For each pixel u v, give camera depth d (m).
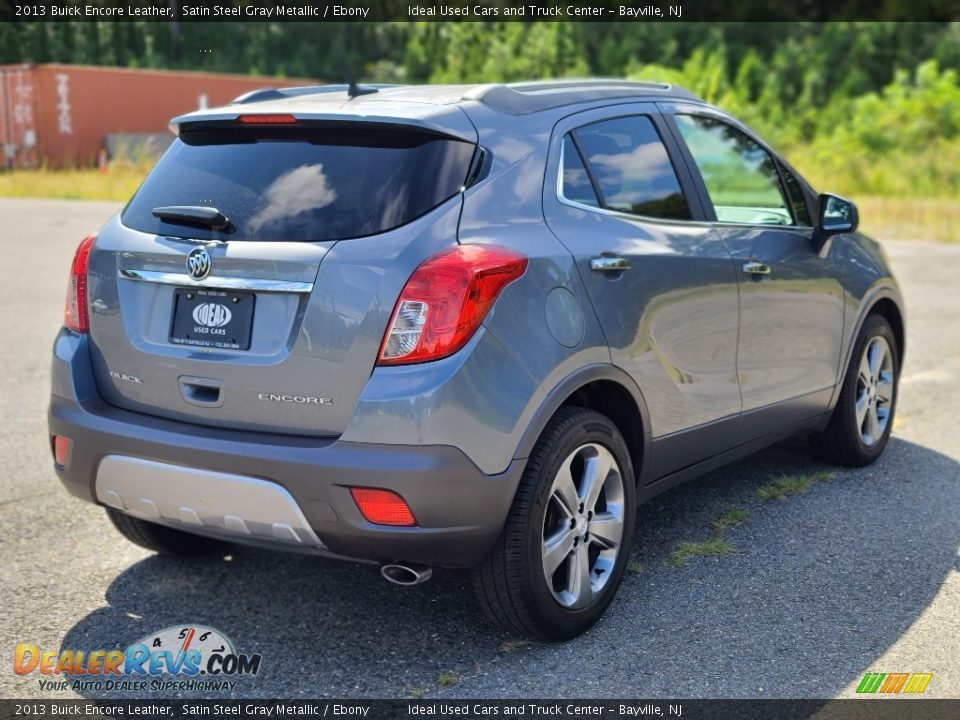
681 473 4.06
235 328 3.20
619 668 3.26
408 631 3.54
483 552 3.16
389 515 3.01
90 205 20.12
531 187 3.42
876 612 3.63
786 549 4.18
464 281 3.03
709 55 55.28
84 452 3.41
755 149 4.66
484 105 3.47
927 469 5.19
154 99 32.81
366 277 3.04
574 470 3.50
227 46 61.22
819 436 5.15
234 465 3.10
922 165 26.84
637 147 3.95
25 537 4.33
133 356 3.38
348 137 3.34
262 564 4.10
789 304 4.48
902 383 6.95
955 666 3.27
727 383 4.14
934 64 32.69
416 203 3.15
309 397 3.08
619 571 3.61
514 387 3.12
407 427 2.98
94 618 3.64
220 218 3.25
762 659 3.31
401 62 65.25
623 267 3.55
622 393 3.66
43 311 9.24
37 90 30.16
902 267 12.68
